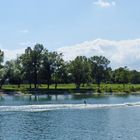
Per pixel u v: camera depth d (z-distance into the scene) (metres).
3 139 68.50
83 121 93.81
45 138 69.56
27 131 77.56
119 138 69.50
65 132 76.38
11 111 112.31
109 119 98.25
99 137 70.50
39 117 100.25
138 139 68.44
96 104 139.12
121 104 140.88
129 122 92.69
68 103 143.38
